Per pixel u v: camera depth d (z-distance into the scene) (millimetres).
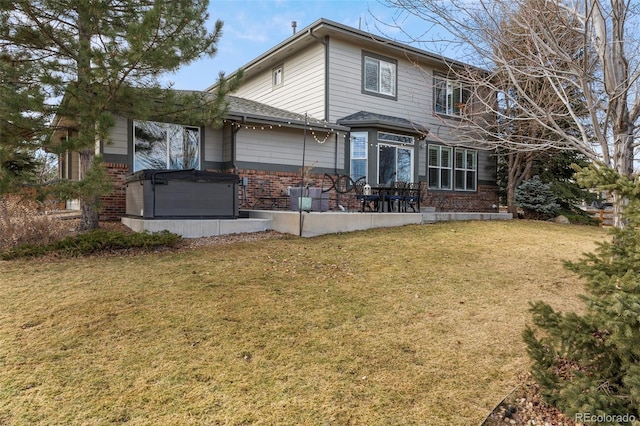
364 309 4125
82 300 4090
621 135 3203
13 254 5727
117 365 2912
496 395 2684
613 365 2322
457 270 5629
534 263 6133
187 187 7801
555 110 4930
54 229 6613
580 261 2619
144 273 5102
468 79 4977
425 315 4008
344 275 5312
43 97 6051
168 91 7605
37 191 5988
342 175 12781
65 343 3209
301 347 3277
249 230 8367
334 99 12531
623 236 2402
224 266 5547
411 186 12414
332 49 12469
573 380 2426
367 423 2369
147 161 10188
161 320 3674
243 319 3770
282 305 4152
